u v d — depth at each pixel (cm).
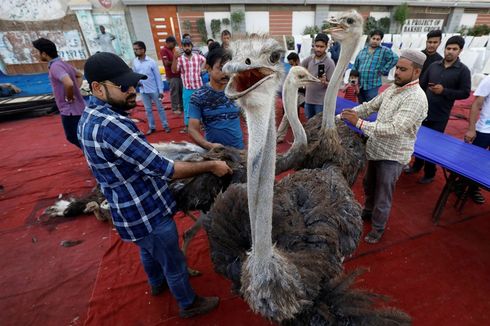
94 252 346
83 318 269
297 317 155
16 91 1038
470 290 274
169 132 711
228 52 121
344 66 267
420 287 278
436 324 245
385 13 1781
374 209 319
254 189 127
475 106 372
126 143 161
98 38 1412
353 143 306
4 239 375
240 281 168
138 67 642
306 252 166
